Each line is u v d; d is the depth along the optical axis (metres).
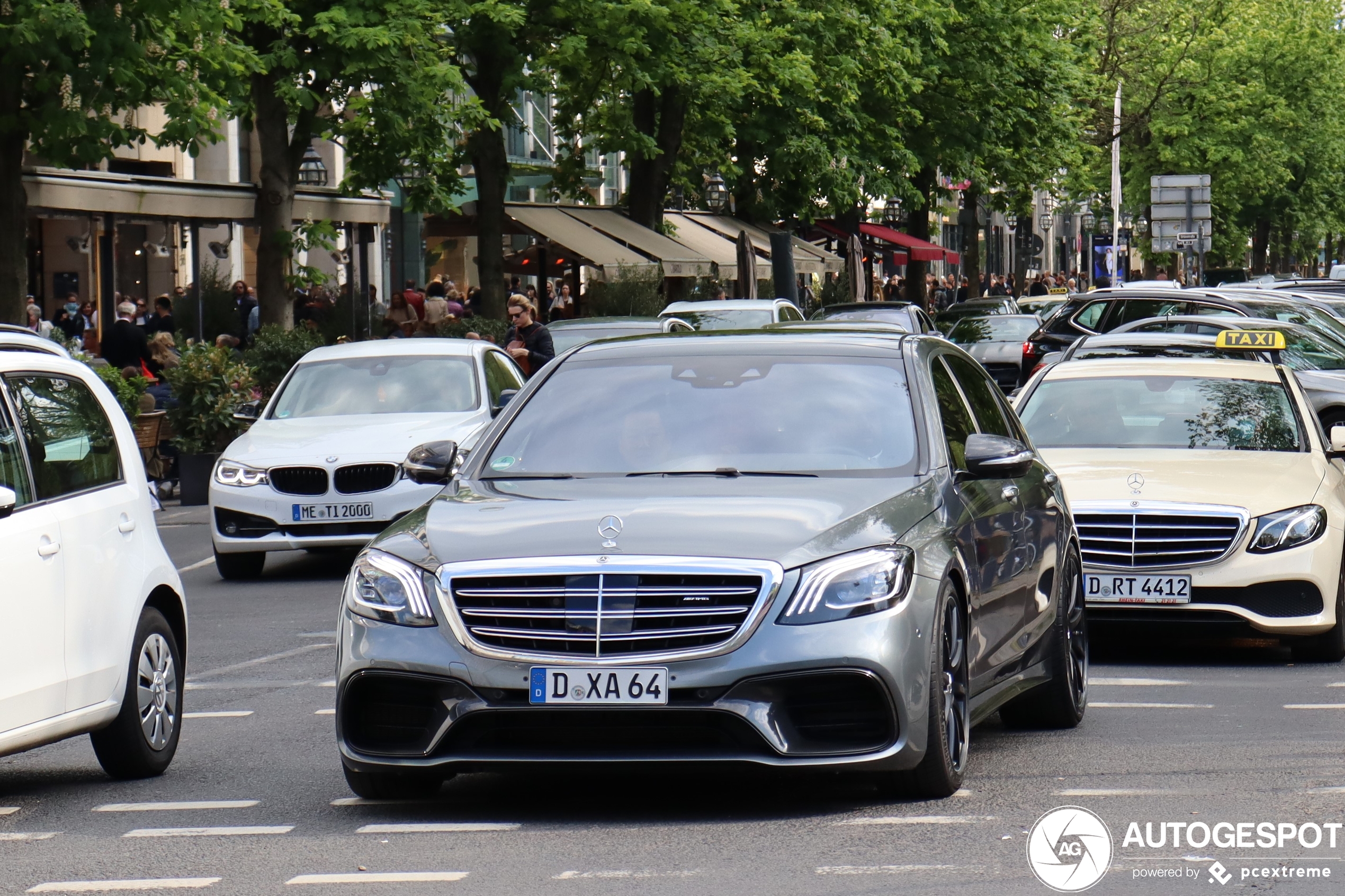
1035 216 116.06
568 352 10.80
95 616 10.12
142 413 29.27
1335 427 15.45
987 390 11.64
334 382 22.06
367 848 8.36
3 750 9.35
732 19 45.41
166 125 27.47
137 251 37.09
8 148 26.59
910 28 58.91
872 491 9.26
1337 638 14.09
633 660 8.41
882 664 8.46
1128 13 80.44
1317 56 92.94
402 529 9.23
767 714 8.40
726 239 61.50
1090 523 14.14
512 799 9.41
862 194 59.84
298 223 35.66
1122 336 17.27
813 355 10.41
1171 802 8.98
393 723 8.87
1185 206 70.50
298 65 32.59
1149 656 14.66
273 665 14.70
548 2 40.66
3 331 10.45
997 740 10.95
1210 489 14.15
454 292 47.97
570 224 50.88
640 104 51.00
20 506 9.77
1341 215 104.00
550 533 8.76
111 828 9.10
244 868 8.06
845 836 8.32
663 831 8.53
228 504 20.16
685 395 10.17
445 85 33.16
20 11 24.45
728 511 8.88
